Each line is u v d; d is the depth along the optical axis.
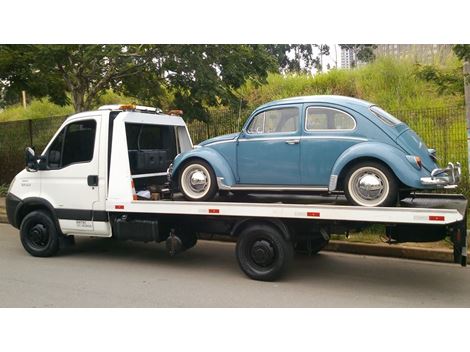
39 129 16.16
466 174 9.79
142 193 7.48
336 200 6.80
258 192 6.79
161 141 8.45
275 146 6.57
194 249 8.68
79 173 7.59
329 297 5.90
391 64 14.82
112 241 9.33
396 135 6.04
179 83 11.77
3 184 16.44
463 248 5.60
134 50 11.44
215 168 6.79
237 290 6.18
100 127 7.48
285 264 6.40
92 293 6.05
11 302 5.69
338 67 17.09
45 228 7.98
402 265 7.47
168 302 5.70
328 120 6.37
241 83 11.74
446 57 13.89
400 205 6.27
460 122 10.22
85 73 12.51
